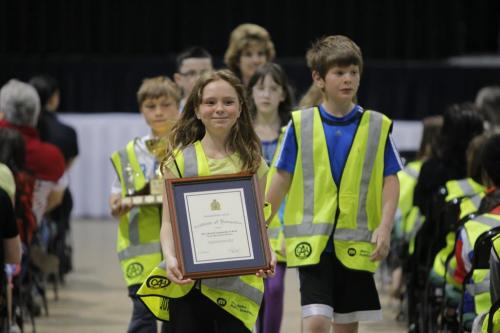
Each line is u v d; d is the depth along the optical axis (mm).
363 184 6988
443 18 18500
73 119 16781
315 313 6824
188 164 6055
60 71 17672
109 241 15312
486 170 7172
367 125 7027
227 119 6020
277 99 8852
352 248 6938
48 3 18469
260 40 10406
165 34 18594
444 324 8172
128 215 8031
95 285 12391
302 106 8875
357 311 6977
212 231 5773
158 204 7871
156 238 7973
